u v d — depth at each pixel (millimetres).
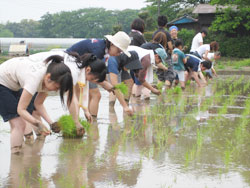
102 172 3324
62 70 3539
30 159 3729
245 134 4805
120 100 5887
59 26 134500
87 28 134625
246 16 32344
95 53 5422
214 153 3924
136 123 5539
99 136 4719
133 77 8250
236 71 18547
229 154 3891
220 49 33531
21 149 4113
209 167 3463
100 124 5457
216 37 34094
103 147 4184
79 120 5094
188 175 3242
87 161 3652
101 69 4426
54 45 60500
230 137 4637
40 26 139625
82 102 5047
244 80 13445
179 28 41344
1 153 3947
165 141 4438
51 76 3570
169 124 5449
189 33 35750
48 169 3412
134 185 3004
